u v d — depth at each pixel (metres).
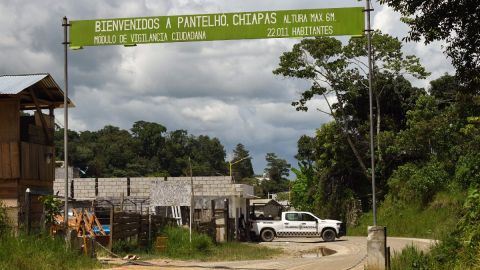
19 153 23.91
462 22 16.47
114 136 104.62
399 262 16.70
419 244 32.88
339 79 54.59
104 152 99.69
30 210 20.33
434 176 47.28
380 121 57.53
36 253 17.36
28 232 19.16
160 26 18.25
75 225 22.86
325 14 17.61
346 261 23.33
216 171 115.19
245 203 45.97
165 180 42.28
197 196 40.72
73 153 92.81
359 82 55.00
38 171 25.25
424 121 49.06
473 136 37.09
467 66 17.09
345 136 56.56
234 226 40.09
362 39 51.72
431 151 51.53
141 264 20.44
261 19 17.84
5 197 23.91
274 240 43.97
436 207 45.09
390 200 52.03
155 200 37.91
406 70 53.28
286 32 17.77
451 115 45.38
